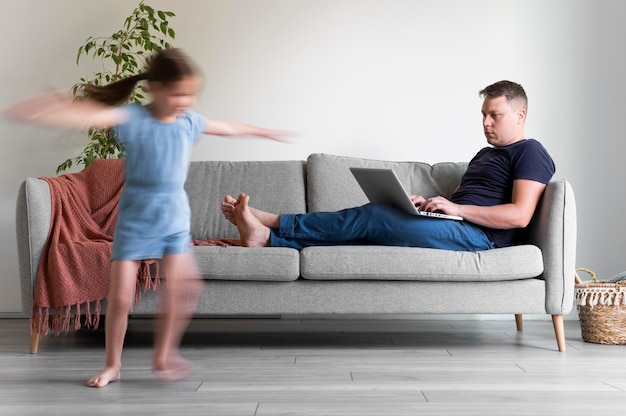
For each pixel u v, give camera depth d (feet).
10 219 13.89
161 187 7.74
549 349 10.40
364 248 10.29
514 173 10.93
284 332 12.37
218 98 13.99
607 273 13.78
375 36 13.96
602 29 13.78
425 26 13.92
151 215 7.70
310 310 10.27
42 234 10.28
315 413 6.59
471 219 10.67
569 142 13.82
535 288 10.27
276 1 13.98
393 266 10.14
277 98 13.97
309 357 9.65
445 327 13.02
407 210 10.54
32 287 10.22
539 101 13.83
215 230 12.35
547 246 10.31
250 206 12.47
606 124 13.79
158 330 8.04
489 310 10.26
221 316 14.35
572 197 10.31
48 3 13.97
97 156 13.46
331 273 10.14
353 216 10.66
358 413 6.59
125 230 7.74
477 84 13.88
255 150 13.97
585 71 13.80
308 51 13.97
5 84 13.96
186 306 8.04
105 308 10.30
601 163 13.78
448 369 8.77
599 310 10.92
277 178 12.64
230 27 13.98
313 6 13.96
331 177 12.53
